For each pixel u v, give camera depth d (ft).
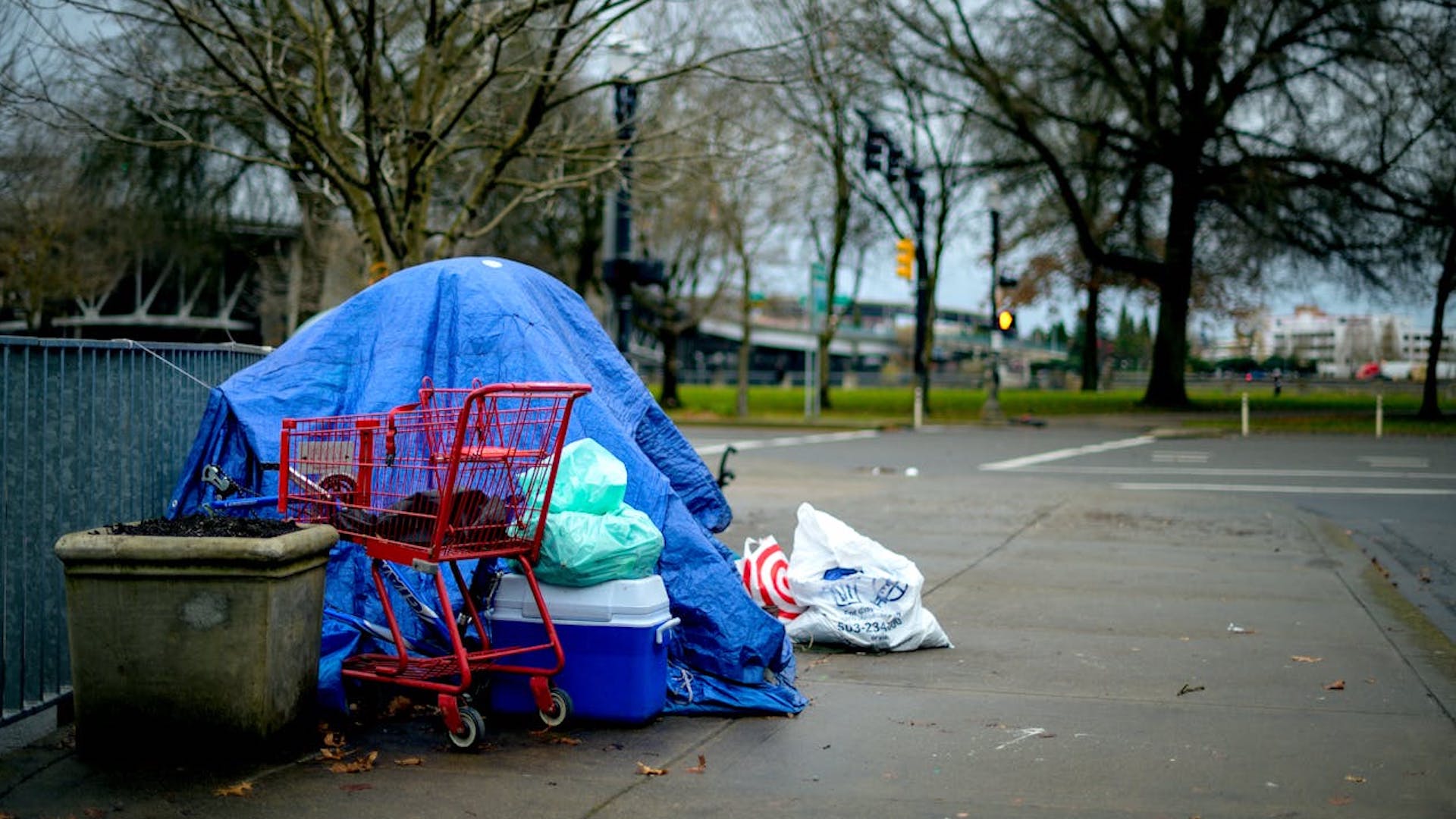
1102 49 117.91
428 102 37.17
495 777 15.08
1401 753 16.19
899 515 44.83
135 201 90.38
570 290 22.16
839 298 138.92
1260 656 22.25
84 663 15.26
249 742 15.24
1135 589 29.68
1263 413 123.85
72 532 17.21
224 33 34.86
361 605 18.56
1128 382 245.45
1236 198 116.57
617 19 34.83
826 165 118.52
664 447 21.75
